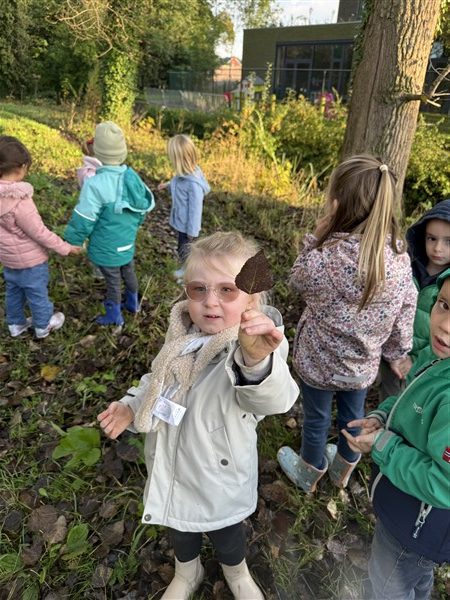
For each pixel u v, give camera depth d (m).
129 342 3.37
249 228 5.60
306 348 1.96
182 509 1.53
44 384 2.96
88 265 4.34
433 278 2.11
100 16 12.55
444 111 10.30
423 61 3.07
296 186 6.96
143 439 2.50
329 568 1.97
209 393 1.45
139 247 4.88
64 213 5.38
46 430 2.60
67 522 2.11
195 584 1.81
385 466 1.31
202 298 1.42
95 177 3.16
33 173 6.54
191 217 4.39
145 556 1.97
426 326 2.13
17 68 19.28
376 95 3.17
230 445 1.47
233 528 1.62
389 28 3.00
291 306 3.89
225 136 10.26
